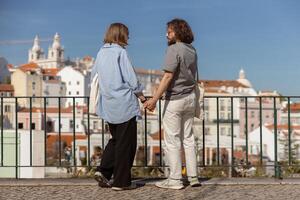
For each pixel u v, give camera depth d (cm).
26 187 607
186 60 570
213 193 569
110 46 576
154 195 558
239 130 7106
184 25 577
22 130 1655
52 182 622
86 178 649
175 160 590
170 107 580
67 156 1184
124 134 576
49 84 12812
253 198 543
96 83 586
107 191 582
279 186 613
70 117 3956
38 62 19712
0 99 718
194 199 538
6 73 13838
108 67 570
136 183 620
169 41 586
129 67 569
